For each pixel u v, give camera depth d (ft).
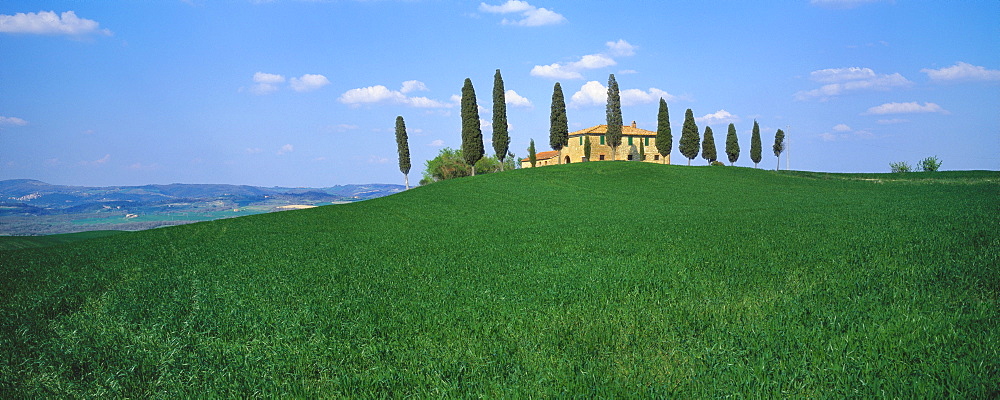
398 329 26.43
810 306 26.48
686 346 21.97
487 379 19.62
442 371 20.45
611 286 34.27
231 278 44.47
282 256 59.52
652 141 313.32
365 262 51.90
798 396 16.85
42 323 31.17
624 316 26.55
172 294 38.60
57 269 55.88
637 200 147.84
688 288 32.65
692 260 42.98
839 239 50.26
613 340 23.30
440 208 134.62
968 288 27.55
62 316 33.01
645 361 20.65
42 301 37.73
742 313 26.23
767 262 40.37
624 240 60.13
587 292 32.78
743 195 153.99
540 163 380.37
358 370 21.33
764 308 26.91
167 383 20.68
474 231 83.41
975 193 124.47
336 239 77.51
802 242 49.93
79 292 41.22
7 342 26.81
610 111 256.93
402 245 66.54
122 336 27.48
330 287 38.63
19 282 47.70
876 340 20.65
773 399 16.83
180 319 30.35
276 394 19.38
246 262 55.57
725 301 28.89
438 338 24.82
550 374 19.56
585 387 18.34
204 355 23.79
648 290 32.81
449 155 338.75
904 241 45.57
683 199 148.15
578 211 124.88
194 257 61.62
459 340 24.13
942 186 156.46
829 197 139.95
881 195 138.00
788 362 19.39
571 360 20.98
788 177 199.93
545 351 22.16
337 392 19.07
